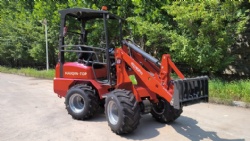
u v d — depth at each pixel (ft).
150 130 18.11
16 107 24.98
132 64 18.31
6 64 72.54
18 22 58.13
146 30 30.58
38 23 54.90
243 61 32.42
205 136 17.08
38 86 37.70
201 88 16.35
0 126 19.36
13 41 58.70
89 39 33.99
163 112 19.10
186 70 35.91
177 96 15.23
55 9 42.73
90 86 20.36
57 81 22.34
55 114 22.30
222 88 26.48
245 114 21.65
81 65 20.88
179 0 28.91
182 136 17.07
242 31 29.14
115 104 16.85
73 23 36.27
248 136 17.10
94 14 21.07
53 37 48.98
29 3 55.62
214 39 27.58
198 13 26.66
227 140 16.46
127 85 18.66
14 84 40.14
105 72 20.98
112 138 16.72
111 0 36.73
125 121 16.40
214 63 28.55
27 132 18.03
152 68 18.66
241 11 27.76
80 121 20.13
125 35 34.71
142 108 18.10
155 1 32.86
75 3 37.93
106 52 19.26
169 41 31.04
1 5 64.54
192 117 21.01
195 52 28.32
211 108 23.50
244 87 25.90
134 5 34.35
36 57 53.72
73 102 20.63
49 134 17.60
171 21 32.76
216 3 26.76
